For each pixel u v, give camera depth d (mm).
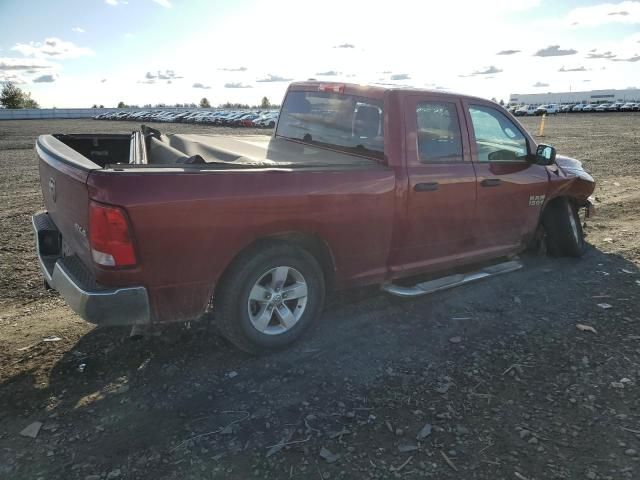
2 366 3490
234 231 3236
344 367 3551
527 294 4883
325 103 4633
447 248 4535
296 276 3705
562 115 72312
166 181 2965
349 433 2857
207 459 2646
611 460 2658
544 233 5938
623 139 25125
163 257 3033
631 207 8719
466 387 3322
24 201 9961
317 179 3527
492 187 4684
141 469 2574
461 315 4410
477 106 4629
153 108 106812
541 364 3609
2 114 81438
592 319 4336
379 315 4387
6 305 4605
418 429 2898
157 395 3199
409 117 4043
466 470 2586
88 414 3006
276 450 2717
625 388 3311
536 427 2924
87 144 5141
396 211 3998
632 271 5523
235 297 3422
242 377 3410
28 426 2891
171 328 4031
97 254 2926
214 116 63375
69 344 3816
